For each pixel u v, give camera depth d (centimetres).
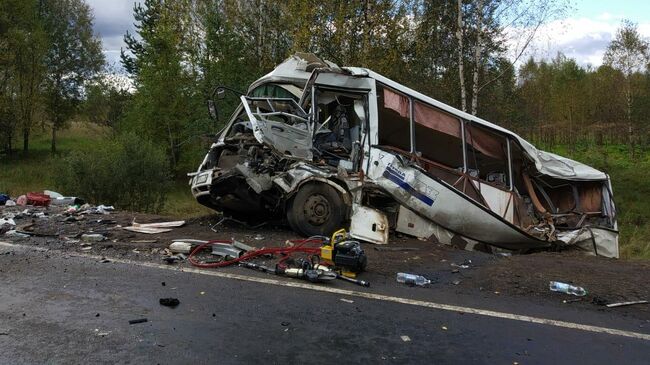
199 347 342
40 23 3425
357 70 775
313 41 1875
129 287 474
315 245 663
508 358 343
